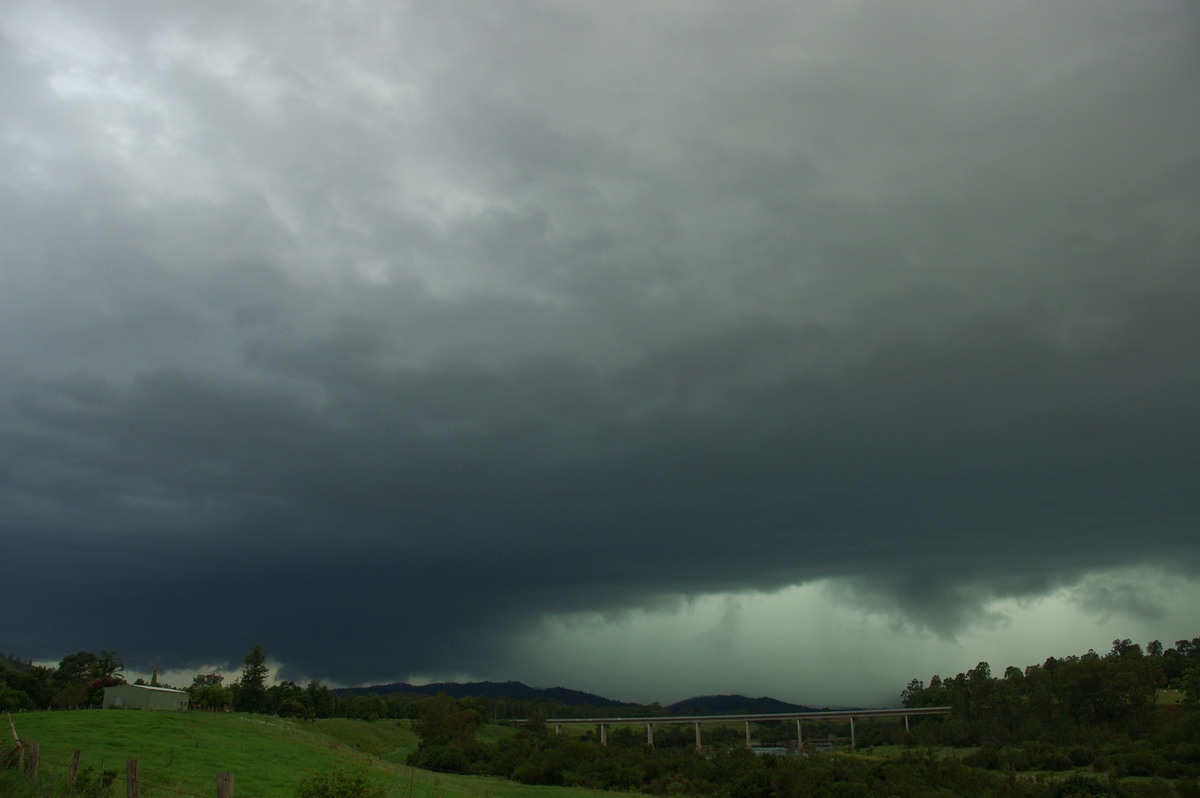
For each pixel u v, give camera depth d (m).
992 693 142.75
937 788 82.31
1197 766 84.75
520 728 162.75
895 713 155.75
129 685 84.31
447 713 127.12
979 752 105.12
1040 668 141.00
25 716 61.97
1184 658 151.38
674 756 116.50
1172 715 117.12
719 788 94.56
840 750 144.75
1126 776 87.06
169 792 33.84
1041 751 105.25
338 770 22.62
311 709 137.50
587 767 106.88
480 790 76.38
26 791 22.70
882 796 80.69
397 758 122.50
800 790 85.06
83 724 58.91
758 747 166.12
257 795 39.53
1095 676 121.31
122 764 44.06
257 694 126.31
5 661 120.44
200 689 88.75
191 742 56.44
